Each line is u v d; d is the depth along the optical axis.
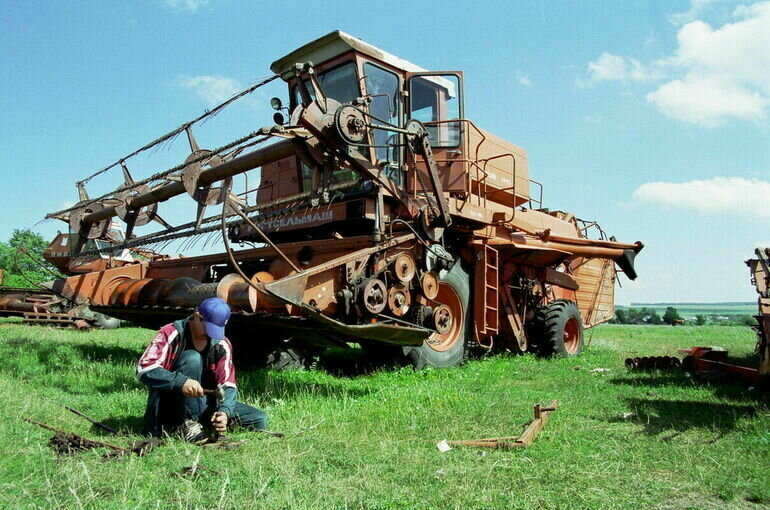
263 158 7.09
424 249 7.93
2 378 6.69
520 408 5.84
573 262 13.28
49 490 3.15
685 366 8.66
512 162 10.50
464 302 9.37
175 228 8.76
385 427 5.07
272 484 3.49
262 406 5.83
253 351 8.34
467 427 5.09
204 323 4.58
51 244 17.59
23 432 4.30
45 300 17.59
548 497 3.38
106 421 5.07
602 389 7.09
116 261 17.14
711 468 3.94
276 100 6.55
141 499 3.10
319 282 6.53
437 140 9.02
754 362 10.14
